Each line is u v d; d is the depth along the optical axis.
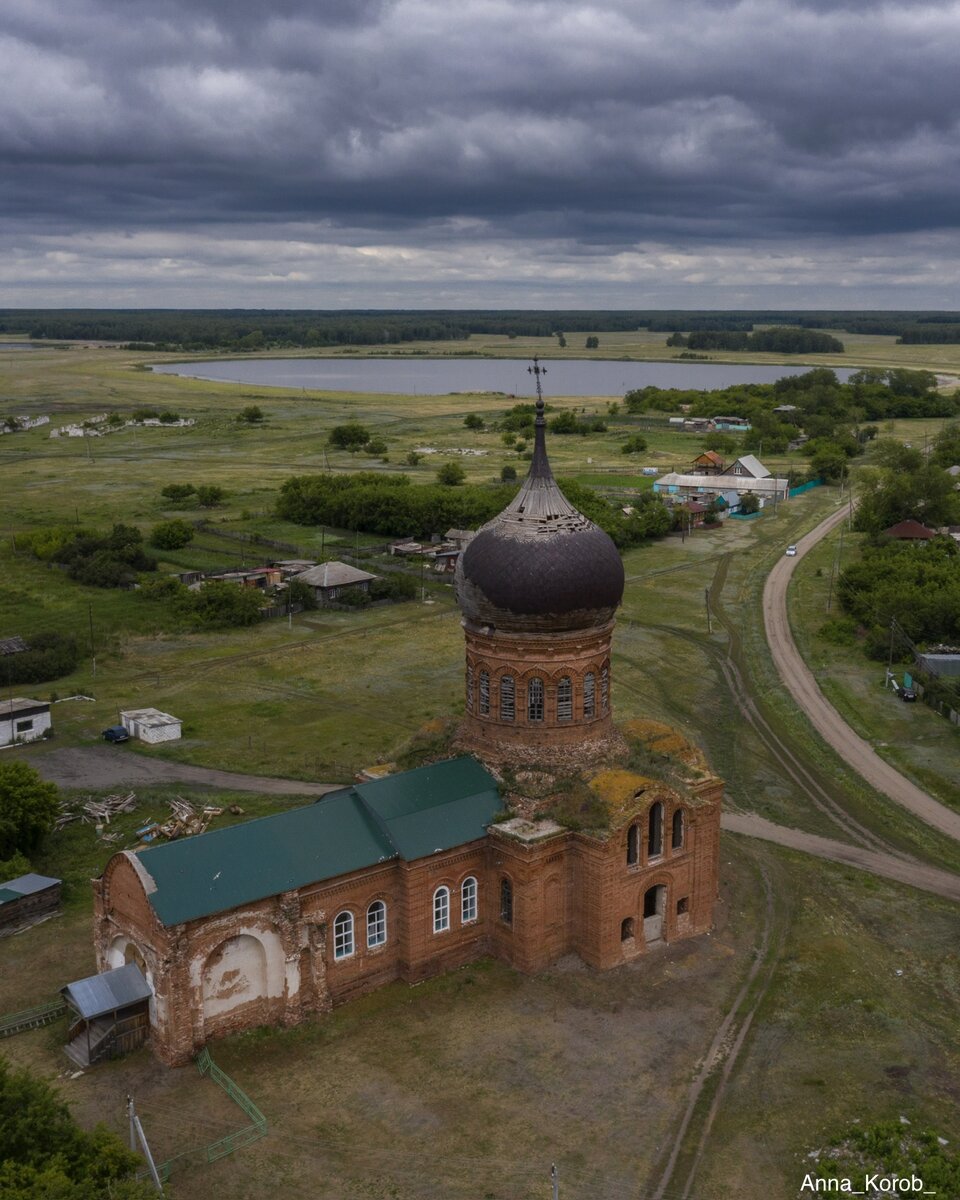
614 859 55.72
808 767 87.56
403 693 104.06
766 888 66.38
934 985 56.09
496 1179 42.31
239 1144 44.09
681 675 111.50
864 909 64.00
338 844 53.41
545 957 56.91
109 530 178.50
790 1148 44.00
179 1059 48.88
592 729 60.62
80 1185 35.88
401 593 140.75
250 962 51.00
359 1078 48.22
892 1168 42.34
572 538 57.22
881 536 169.12
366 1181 42.22
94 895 52.91
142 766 85.81
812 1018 52.81
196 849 50.75
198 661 114.69
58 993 54.78
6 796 68.38
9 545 167.12
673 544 179.00
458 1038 51.06
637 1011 53.28
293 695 103.69
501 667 59.41
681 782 60.03
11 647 112.69
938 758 88.12
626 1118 45.69
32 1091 39.91
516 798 58.31
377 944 54.91
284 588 138.00
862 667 113.25
